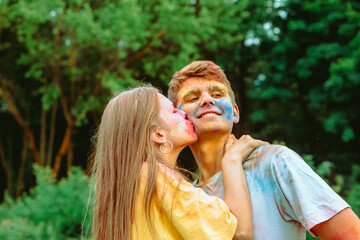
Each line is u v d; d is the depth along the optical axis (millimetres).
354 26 8203
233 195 1438
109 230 1528
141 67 9961
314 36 8961
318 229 1344
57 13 8289
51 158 11344
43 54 9031
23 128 11312
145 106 1626
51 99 9578
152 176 1484
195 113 1654
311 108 9273
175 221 1407
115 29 8016
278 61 9344
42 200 4504
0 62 10227
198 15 9773
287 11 9266
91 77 9891
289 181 1378
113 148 1613
